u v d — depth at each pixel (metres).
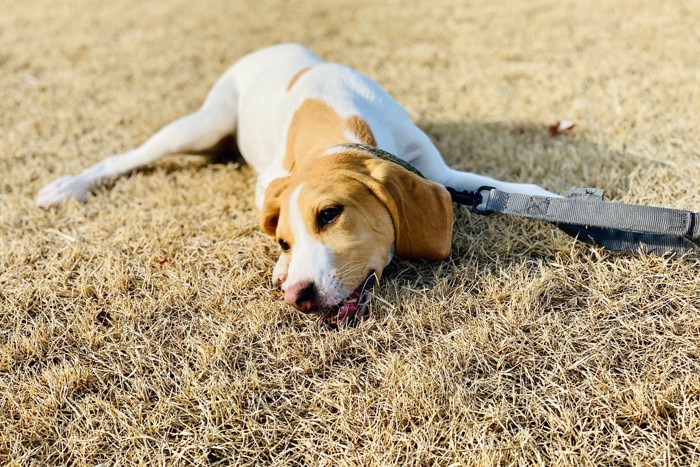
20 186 1.25
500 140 1.24
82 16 2.46
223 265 1.00
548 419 0.76
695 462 0.72
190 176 1.26
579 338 0.83
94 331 0.91
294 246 0.85
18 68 1.89
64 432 0.81
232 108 1.25
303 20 2.19
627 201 1.02
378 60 1.71
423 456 0.75
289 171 1.02
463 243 0.97
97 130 1.44
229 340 0.88
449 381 0.80
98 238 1.09
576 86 1.40
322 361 0.84
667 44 1.54
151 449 0.79
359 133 0.98
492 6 2.11
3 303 0.97
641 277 0.89
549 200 0.91
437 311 0.88
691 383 0.77
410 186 0.87
